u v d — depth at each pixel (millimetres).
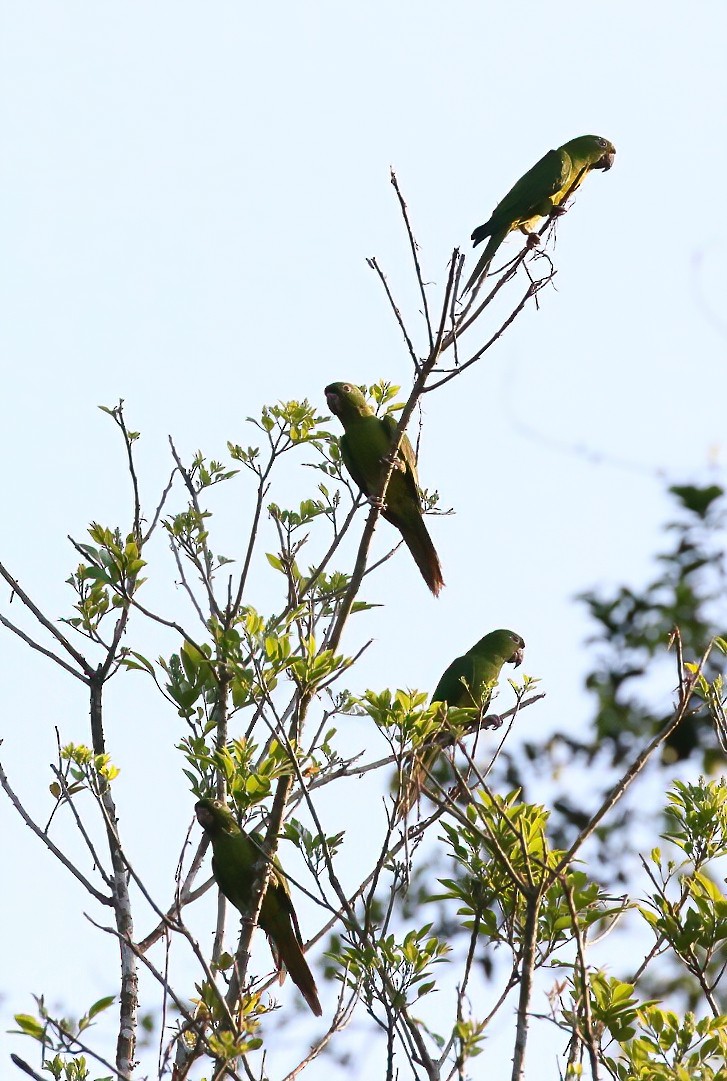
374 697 10023
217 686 11367
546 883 8477
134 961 10469
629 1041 9539
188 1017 9000
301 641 10117
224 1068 8859
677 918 9992
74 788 10875
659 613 19438
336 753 11352
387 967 9781
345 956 10234
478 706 11312
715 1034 9414
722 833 10344
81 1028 8719
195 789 11367
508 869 8570
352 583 11297
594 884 9438
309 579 12727
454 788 10336
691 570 19469
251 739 11094
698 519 19484
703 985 9852
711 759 19438
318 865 10242
